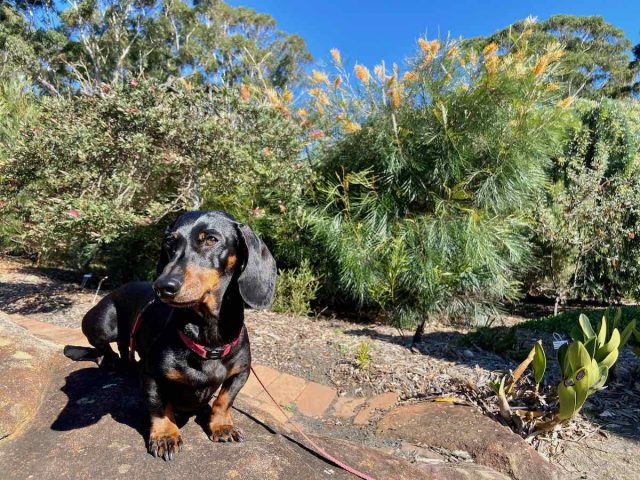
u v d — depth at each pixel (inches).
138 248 96.2
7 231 101.5
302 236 87.1
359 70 78.7
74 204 64.4
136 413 31.8
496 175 77.0
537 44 86.4
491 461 37.0
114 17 303.3
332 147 91.5
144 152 69.5
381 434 42.2
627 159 121.1
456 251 75.6
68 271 110.4
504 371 54.5
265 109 82.1
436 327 85.9
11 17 288.2
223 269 28.6
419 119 82.2
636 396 50.3
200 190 79.4
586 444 41.8
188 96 73.9
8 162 71.4
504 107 79.0
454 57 81.9
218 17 390.3
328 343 63.0
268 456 28.0
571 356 38.5
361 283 76.5
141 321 32.1
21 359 37.3
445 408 44.7
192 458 27.1
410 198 80.9
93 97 74.9
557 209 107.7
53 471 25.5
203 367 28.2
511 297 94.3
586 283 116.5
